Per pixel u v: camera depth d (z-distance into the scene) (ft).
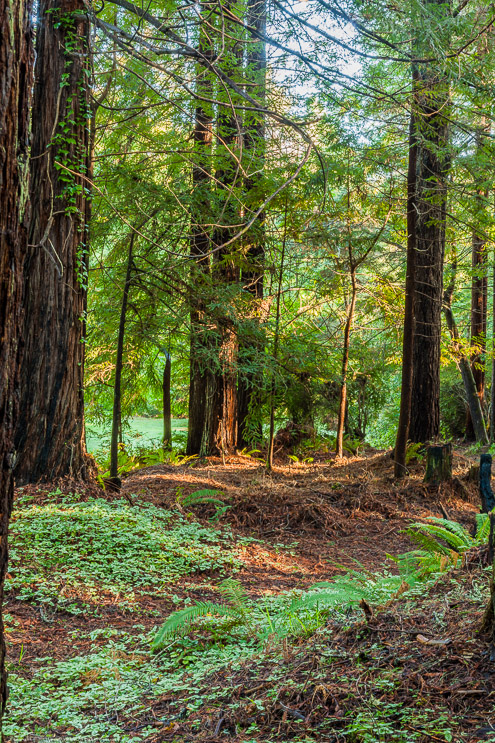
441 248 41.65
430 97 28.35
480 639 10.58
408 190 35.99
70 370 28.32
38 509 25.31
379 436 72.84
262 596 20.88
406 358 36.73
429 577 17.70
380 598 16.51
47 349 27.86
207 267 37.99
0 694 7.19
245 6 30.58
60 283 27.84
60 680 14.01
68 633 17.24
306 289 44.96
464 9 31.60
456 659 10.21
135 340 38.65
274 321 42.45
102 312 38.78
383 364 49.93
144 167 33.58
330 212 37.27
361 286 44.68
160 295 36.04
